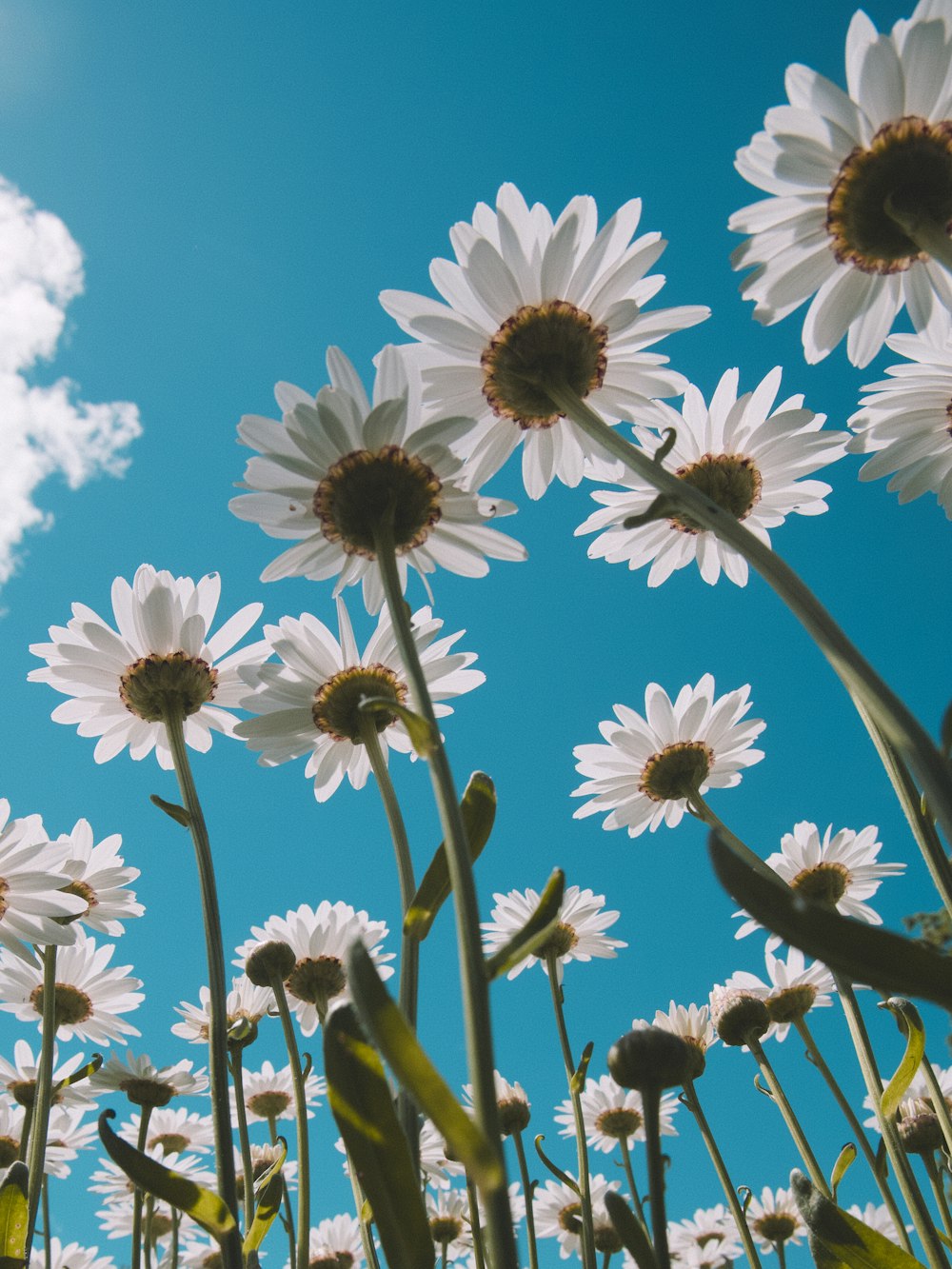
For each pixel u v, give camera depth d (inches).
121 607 11.6
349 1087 5.6
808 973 13.9
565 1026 12.9
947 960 4.8
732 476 11.7
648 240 9.7
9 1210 8.6
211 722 12.2
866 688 5.9
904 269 9.2
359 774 11.4
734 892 4.9
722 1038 11.7
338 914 13.8
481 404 9.8
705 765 13.7
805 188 9.0
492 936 15.7
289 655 11.1
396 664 11.3
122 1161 6.8
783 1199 18.6
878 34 8.7
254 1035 10.8
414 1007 6.9
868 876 14.3
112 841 14.6
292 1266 11.0
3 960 14.2
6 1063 14.5
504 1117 13.3
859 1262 7.0
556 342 9.5
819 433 11.7
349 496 8.8
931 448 11.3
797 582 6.4
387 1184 5.5
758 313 9.3
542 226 9.8
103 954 14.5
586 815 13.8
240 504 9.0
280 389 9.3
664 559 12.4
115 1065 14.3
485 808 7.4
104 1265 18.6
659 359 9.9
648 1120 6.7
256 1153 15.8
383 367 9.0
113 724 11.8
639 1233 6.6
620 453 8.0
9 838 12.0
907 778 8.1
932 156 8.7
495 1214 4.3
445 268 9.7
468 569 9.6
